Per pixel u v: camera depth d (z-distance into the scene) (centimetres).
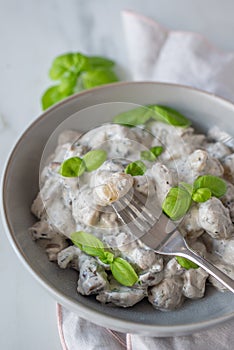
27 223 48
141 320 43
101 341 45
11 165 48
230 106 51
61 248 47
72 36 67
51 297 46
